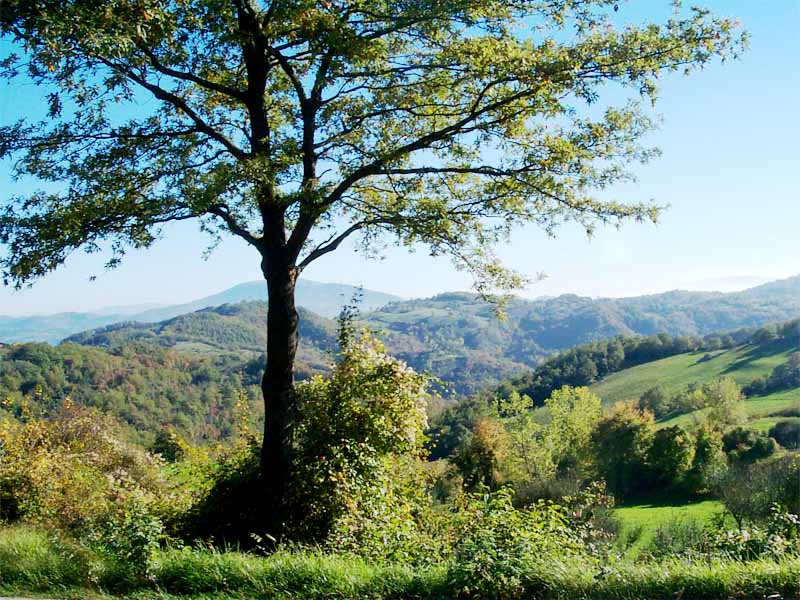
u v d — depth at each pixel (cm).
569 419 5800
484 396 9881
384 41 1062
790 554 556
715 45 911
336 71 981
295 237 1026
